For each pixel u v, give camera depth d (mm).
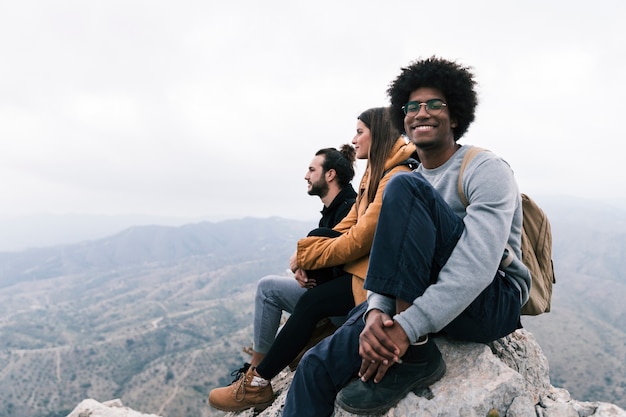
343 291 3418
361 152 4066
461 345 2971
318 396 2766
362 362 2535
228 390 3961
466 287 2275
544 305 3025
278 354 3504
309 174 4906
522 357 3600
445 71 2814
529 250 3016
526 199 3078
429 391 2672
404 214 2361
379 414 2682
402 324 2277
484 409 2518
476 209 2508
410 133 2998
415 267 2338
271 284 4117
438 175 2969
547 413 2902
